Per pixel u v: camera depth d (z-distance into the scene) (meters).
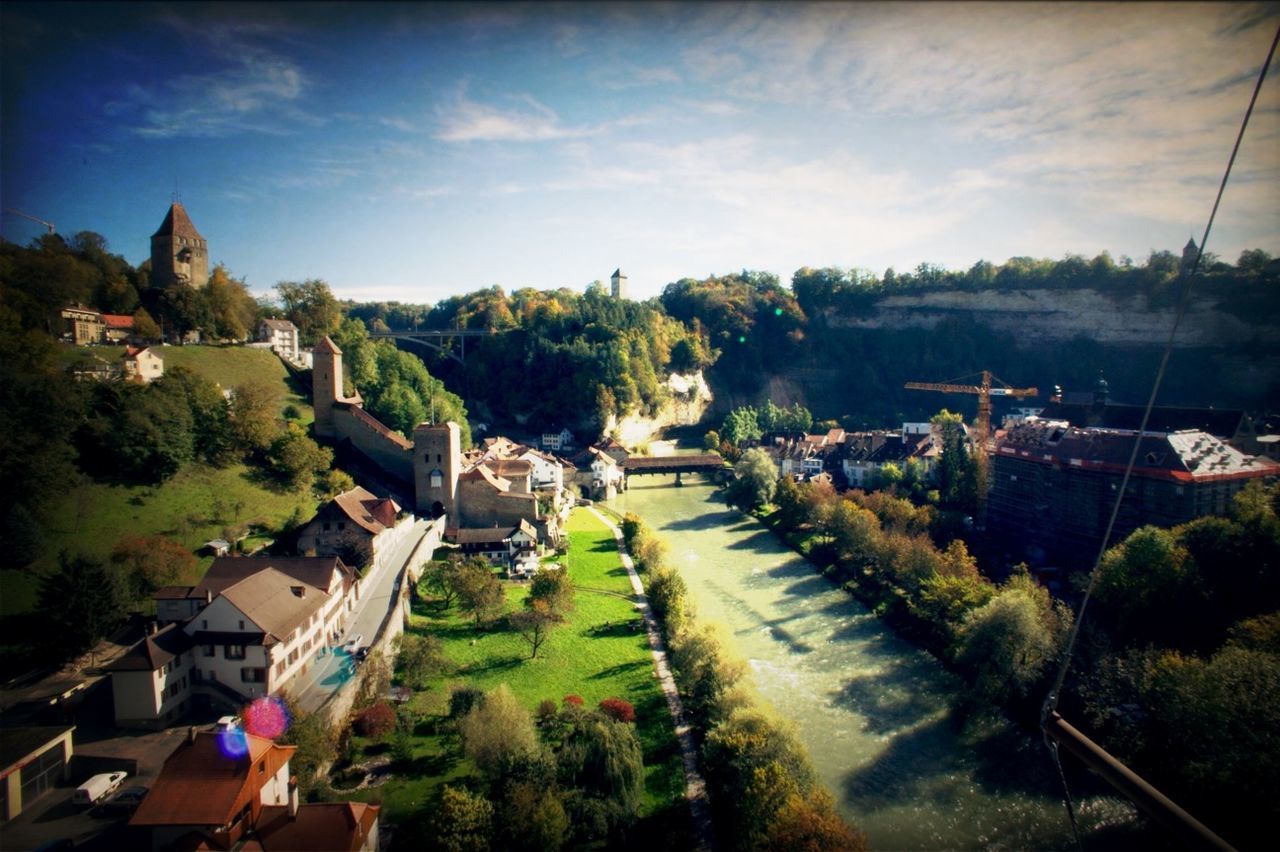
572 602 89.75
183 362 127.69
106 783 48.09
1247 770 48.88
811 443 186.62
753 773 50.09
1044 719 22.91
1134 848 50.88
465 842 44.81
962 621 77.25
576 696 67.62
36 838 44.09
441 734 61.47
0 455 73.88
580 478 170.12
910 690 72.62
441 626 84.00
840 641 84.50
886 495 124.88
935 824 53.56
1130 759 57.25
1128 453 95.69
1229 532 73.94
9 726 54.44
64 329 115.31
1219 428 120.00
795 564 115.31
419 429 119.31
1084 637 70.00
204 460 100.50
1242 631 61.16
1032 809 55.12
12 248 112.50
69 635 61.28
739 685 61.78
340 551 91.19
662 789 56.00
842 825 44.97
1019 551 105.00
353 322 181.25
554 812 46.47
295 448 106.12
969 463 126.00
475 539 111.44
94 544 78.31
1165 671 58.34
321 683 63.41
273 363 143.00
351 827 42.50
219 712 58.56
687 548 124.94
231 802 41.53
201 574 80.50
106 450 89.56
